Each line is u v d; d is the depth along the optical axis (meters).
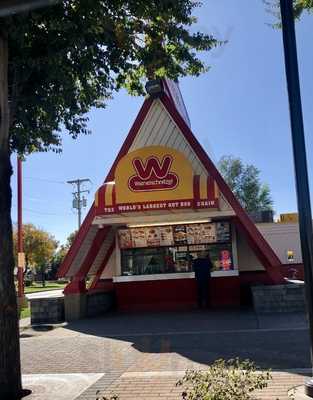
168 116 19.02
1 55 7.97
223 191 18.19
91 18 8.24
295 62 7.46
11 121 8.79
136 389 8.02
